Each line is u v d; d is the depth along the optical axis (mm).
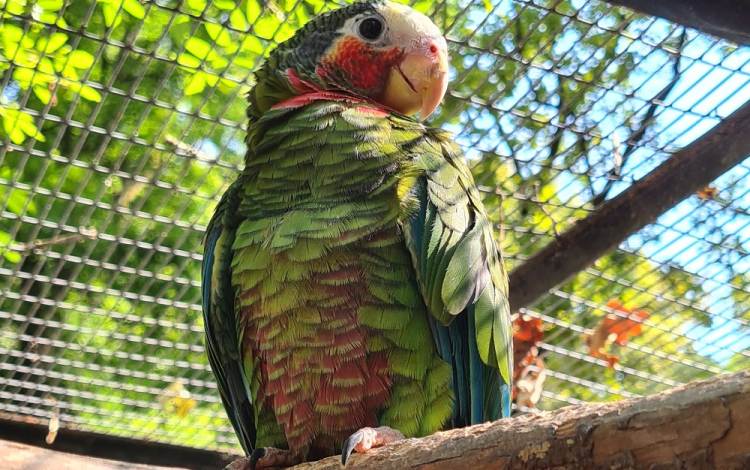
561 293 734
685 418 391
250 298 530
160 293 716
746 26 583
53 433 724
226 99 663
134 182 665
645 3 582
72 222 692
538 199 677
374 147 534
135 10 622
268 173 542
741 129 630
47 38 621
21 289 704
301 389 523
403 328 521
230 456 761
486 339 540
